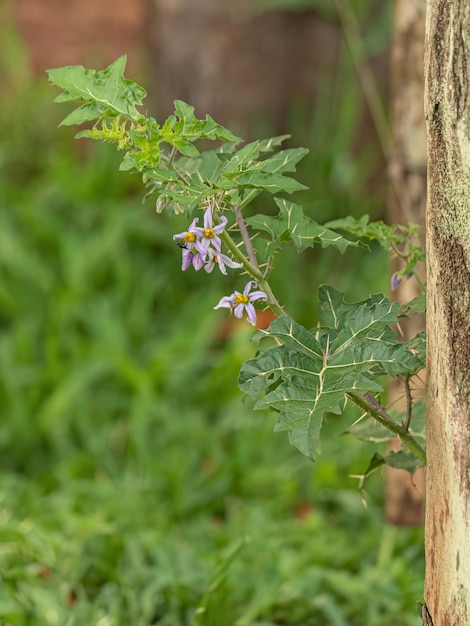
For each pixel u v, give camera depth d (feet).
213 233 7.35
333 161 23.48
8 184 23.54
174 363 19.04
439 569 7.09
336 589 13.08
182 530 15.29
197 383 19.34
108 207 22.86
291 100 24.14
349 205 23.21
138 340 20.58
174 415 18.07
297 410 6.63
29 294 21.16
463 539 6.77
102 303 20.43
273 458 17.06
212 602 11.78
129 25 27.50
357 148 24.38
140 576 13.20
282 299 20.53
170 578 12.87
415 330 13.00
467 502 6.72
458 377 6.73
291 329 7.17
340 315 7.78
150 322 21.20
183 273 22.11
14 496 15.93
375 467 8.95
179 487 16.10
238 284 19.98
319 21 23.89
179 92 24.03
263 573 12.94
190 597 12.66
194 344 19.35
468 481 6.70
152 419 18.40
